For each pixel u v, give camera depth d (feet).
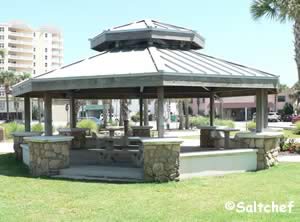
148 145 33.35
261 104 40.96
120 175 34.86
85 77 34.81
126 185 31.94
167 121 156.15
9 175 37.99
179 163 34.30
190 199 27.14
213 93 53.88
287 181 33.42
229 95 53.06
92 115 262.88
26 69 341.82
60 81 36.06
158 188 30.68
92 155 48.60
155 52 39.06
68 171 36.73
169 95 59.36
